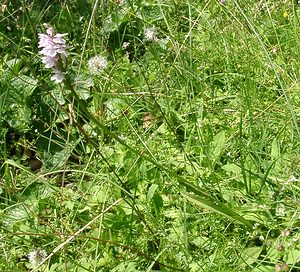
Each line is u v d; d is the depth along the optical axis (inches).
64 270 18.1
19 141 23.5
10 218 19.6
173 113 23.1
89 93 24.1
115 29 28.2
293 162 19.5
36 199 20.6
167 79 24.8
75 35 28.0
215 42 26.4
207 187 19.8
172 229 18.7
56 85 24.4
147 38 24.2
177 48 25.2
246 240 17.9
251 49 25.7
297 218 17.7
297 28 26.5
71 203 19.8
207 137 21.9
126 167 20.6
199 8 29.0
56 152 23.2
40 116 24.2
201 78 25.1
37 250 17.7
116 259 18.1
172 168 21.0
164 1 29.8
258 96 23.6
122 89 24.4
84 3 29.9
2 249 18.9
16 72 24.2
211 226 18.6
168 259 17.7
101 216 17.8
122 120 23.1
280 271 16.6
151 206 19.3
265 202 18.9
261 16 27.9
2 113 23.6
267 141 21.6
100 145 21.7
